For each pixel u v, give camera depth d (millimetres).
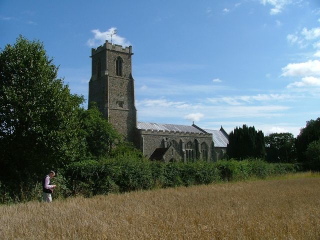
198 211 11023
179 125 76062
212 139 75250
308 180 29719
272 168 42156
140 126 66062
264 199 14797
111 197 17156
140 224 8609
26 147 18469
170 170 27578
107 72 63344
